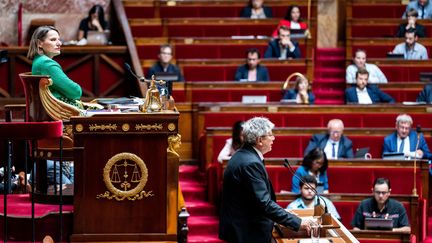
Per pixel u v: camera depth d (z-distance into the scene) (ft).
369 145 85.15
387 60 104.53
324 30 132.16
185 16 117.91
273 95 96.27
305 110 87.61
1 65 93.35
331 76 116.37
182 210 47.96
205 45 106.93
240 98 95.96
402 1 122.11
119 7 108.06
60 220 47.70
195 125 91.04
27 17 108.06
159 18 116.26
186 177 86.89
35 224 49.39
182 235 47.32
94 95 95.86
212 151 83.15
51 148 49.55
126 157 46.39
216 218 78.84
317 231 51.34
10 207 51.98
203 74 101.65
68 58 95.55
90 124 46.09
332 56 120.78
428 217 82.48
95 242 46.60
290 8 111.86
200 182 85.25
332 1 131.85
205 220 78.13
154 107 47.78
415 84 98.63
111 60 96.22
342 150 82.94
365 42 111.75
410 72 104.58
